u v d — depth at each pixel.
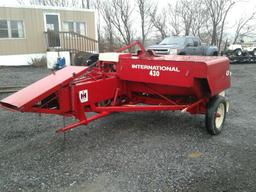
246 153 4.43
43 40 18.45
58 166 4.02
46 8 18.25
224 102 5.29
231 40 33.75
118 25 33.31
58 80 4.19
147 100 5.68
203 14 33.00
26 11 17.61
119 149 4.55
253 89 9.74
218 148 4.61
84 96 4.42
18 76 12.80
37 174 3.81
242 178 3.69
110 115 6.34
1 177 3.74
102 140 4.93
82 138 5.02
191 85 4.67
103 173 3.81
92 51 19.84
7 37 17.23
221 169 3.91
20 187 3.52
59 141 4.89
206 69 4.53
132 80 5.10
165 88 5.28
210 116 5.02
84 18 20.00
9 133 5.34
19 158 4.27
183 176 3.72
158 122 5.90
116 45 28.94
